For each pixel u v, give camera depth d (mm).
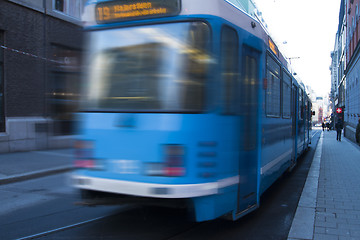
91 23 4055
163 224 4562
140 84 3682
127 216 4887
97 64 3963
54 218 4902
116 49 3867
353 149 16328
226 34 3828
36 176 8016
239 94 4066
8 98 11891
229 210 3896
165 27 3672
